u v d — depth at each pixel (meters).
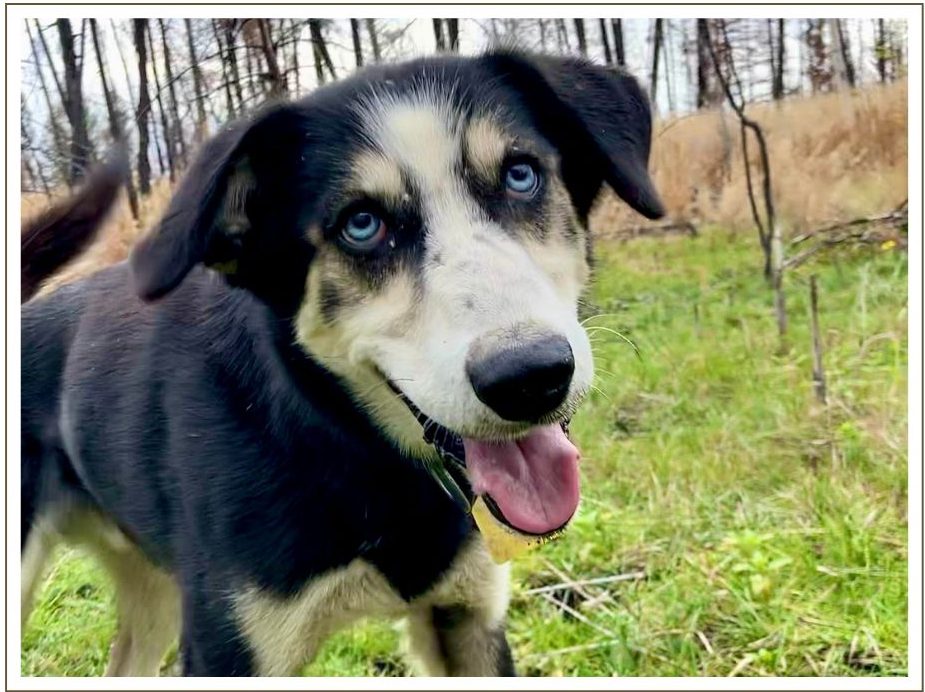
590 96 0.42
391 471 0.41
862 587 0.54
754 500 0.64
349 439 0.40
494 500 0.36
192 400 0.43
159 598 0.56
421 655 0.48
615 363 0.86
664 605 0.55
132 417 0.46
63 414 0.50
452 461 0.39
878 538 0.58
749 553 0.57
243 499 0.40
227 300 0.43
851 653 0.51
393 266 0.36
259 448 0.40
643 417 0.78
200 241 0.36
